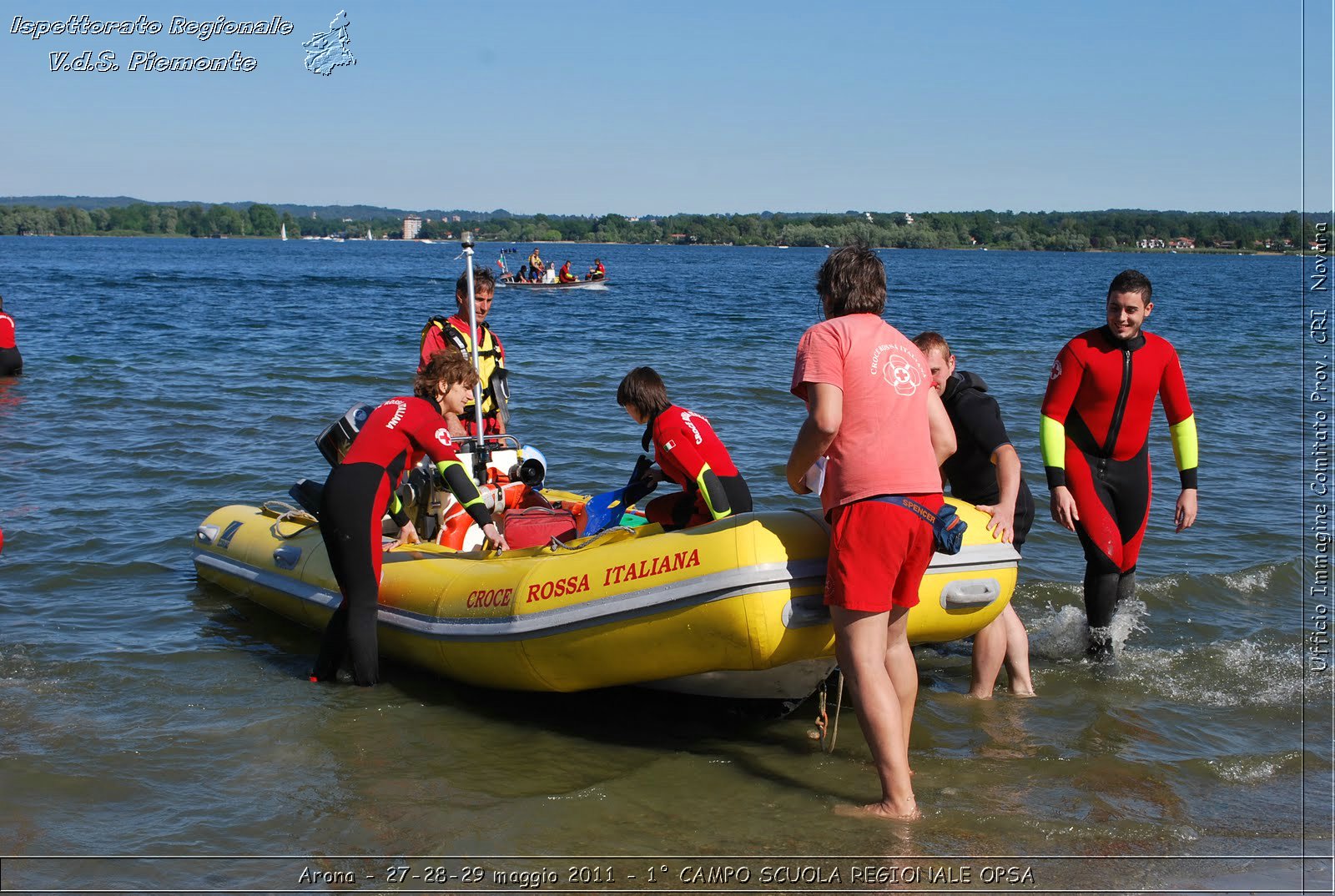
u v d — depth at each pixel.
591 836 3.66
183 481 8.71
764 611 3.98
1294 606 6.19
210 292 38.12
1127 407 5.20
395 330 22.86
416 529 6.06
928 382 3.83
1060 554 7.11
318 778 4.09
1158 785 4.07
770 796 3.97
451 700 4.96
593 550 4.60
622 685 5.08
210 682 5.05
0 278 44.91
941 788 4.02
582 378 14.79
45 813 3.76
